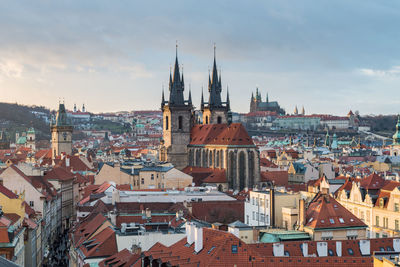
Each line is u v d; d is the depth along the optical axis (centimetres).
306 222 14300
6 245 13812
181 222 14800
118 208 18812
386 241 12394
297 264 10775
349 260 10962
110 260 12750
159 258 11412
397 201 17812
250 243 12200
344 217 14275
